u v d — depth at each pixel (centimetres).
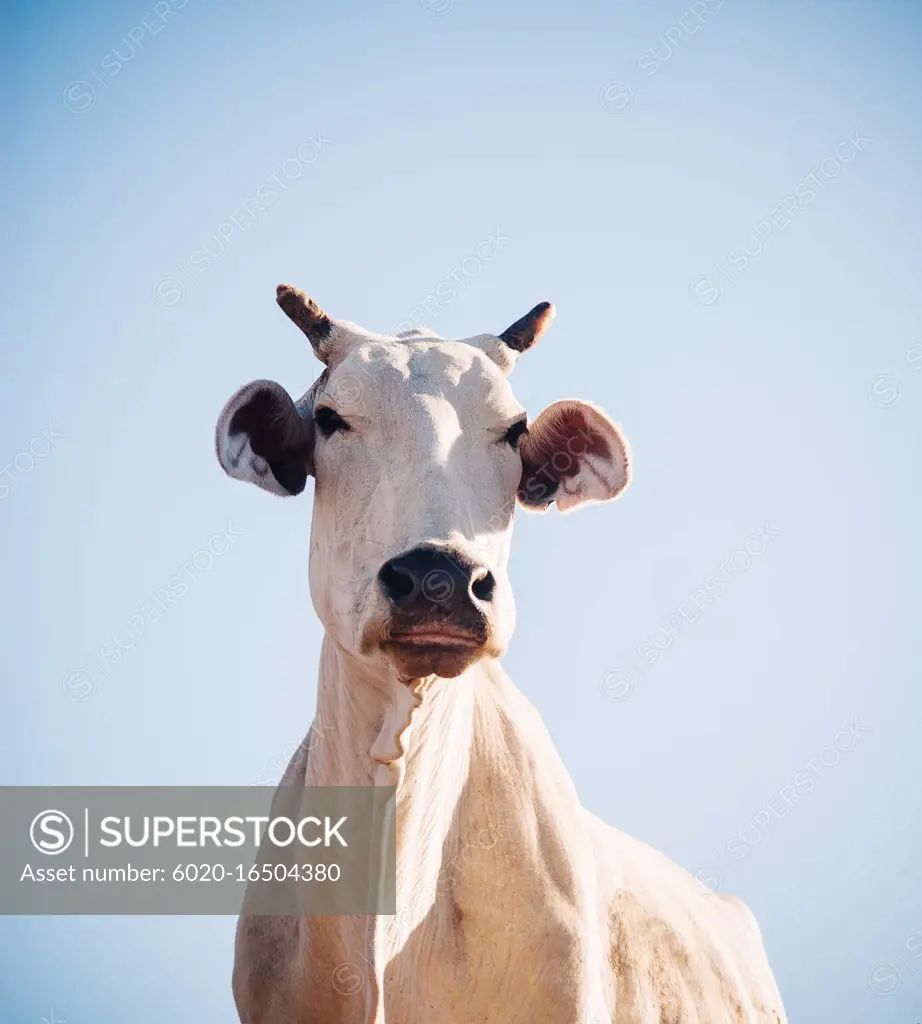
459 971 577
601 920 664
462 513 520
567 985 579
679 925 740
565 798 628
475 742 605
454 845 589
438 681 548
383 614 491
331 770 574
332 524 554
